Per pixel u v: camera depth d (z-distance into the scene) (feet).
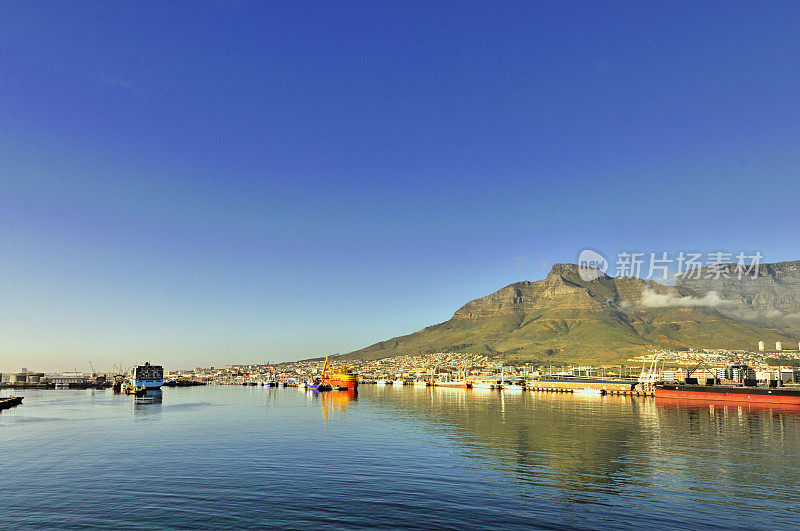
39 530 158.10
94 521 165.48
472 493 193.77
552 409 587.27
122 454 285.64
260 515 169.37
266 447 306.96
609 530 153.99
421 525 158.81
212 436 364.99
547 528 156.04
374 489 200.44
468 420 463.83
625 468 237.45
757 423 424.05
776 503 180.86
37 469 245.24
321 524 160.35
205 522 163.12
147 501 186.80
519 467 240.53
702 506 177.37
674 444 308.81
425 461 256.11
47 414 584.81
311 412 587.68
